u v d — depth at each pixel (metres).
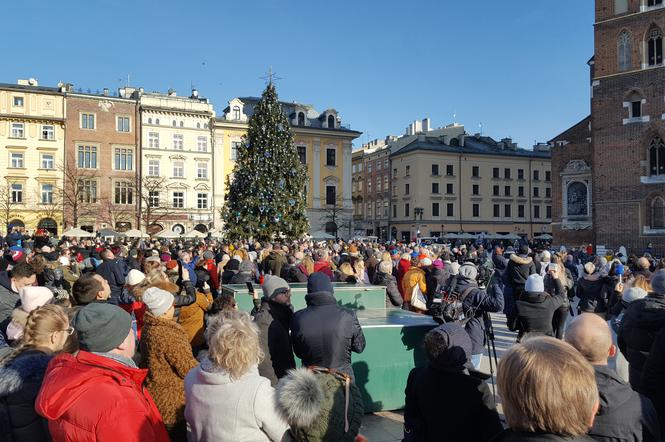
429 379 4.06
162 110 55.47
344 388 4.09
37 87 54.22
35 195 52.03
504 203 74.88
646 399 3.47
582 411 2.30
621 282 10.81
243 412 3.32
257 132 28.44
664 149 36.50
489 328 7.60
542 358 2.39
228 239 27.83
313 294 5.35
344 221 62.44
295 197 28.41
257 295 9.28
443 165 72.06
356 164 89.38
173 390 4.11
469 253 25.23
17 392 3.35
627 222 37.78
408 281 10.69
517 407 2.39
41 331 3.75
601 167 39.25
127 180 54.84
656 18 36.72
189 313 7.28
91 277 6.07
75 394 2.90
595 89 39.69
